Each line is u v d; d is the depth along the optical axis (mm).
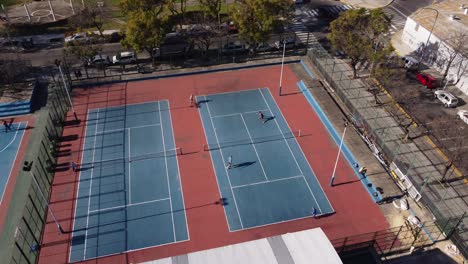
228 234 32250
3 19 64938
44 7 70188
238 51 56562
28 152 40000
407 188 35562
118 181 36875
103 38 59219
